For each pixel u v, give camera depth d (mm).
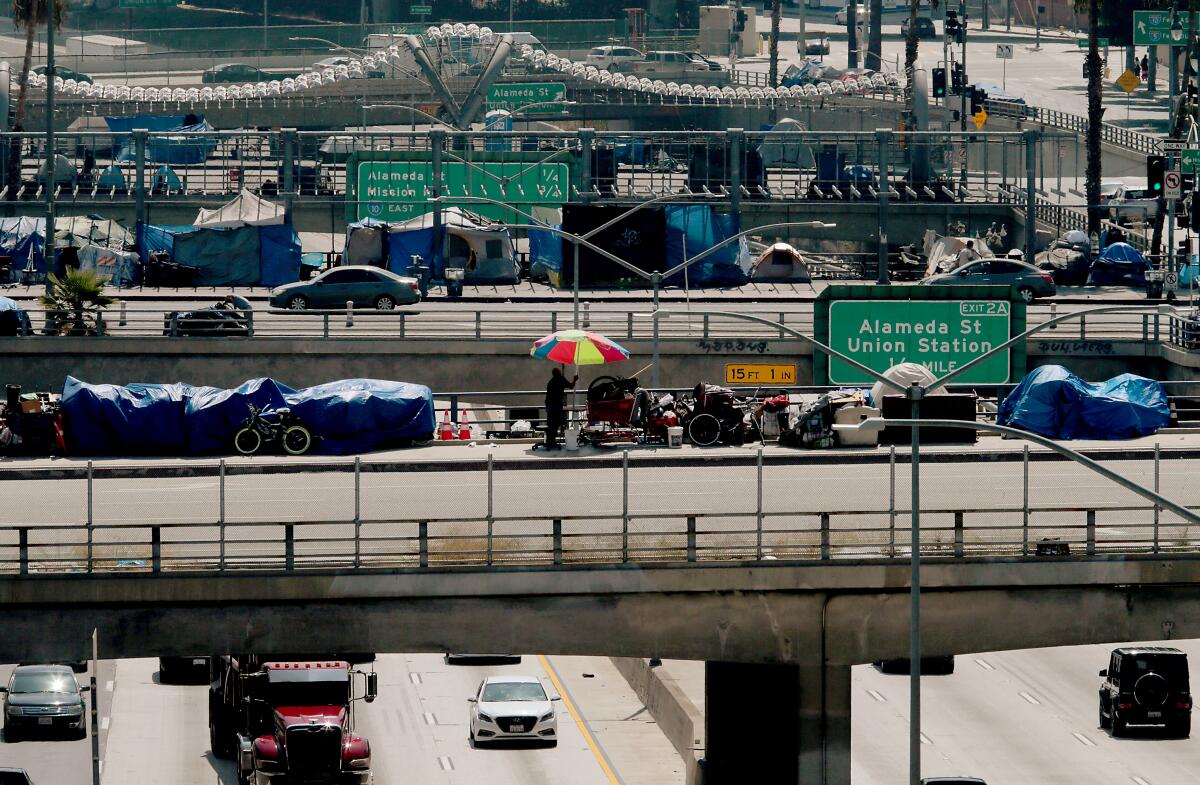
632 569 146375
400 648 145875
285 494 164625
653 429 188000
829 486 167250
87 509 144750
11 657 142750
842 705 150375
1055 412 198000
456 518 144875
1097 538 151750
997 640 151125
